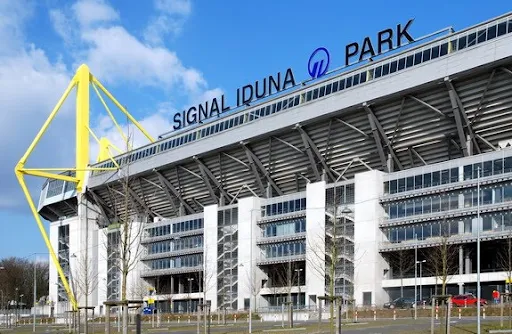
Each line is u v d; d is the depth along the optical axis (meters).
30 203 127.56
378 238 92.88
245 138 104.31
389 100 86.56
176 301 127.94
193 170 118.56
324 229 88.19
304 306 94.44
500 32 75.62
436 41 81.88
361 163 97.81
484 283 85.19
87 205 141.88
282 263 105.75
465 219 85.75
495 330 43.47
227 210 115.06
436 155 91.56
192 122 118.75
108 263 127.00
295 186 108.38
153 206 133.38
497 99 79.56
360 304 90.94
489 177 82.69
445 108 84.25
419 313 75.62
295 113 96.88
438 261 77.75
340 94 91.00
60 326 92.38
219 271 114.25
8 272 188.50
